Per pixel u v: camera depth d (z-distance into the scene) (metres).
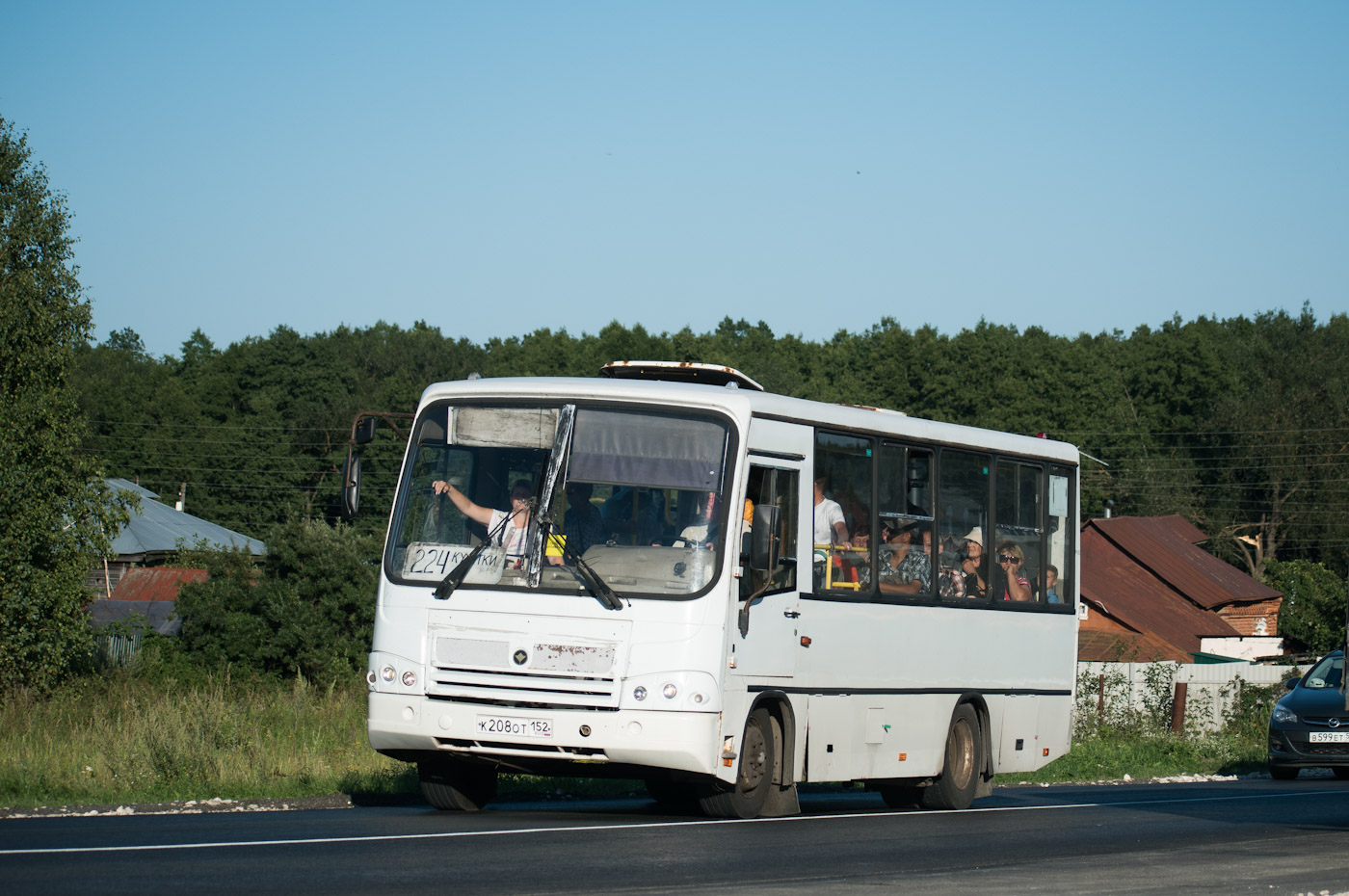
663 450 24.88
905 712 30.39
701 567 24.23
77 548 72.06
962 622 32.53
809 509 27.47
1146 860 22.89
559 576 24.12
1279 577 142.50
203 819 24.08
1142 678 64.56
